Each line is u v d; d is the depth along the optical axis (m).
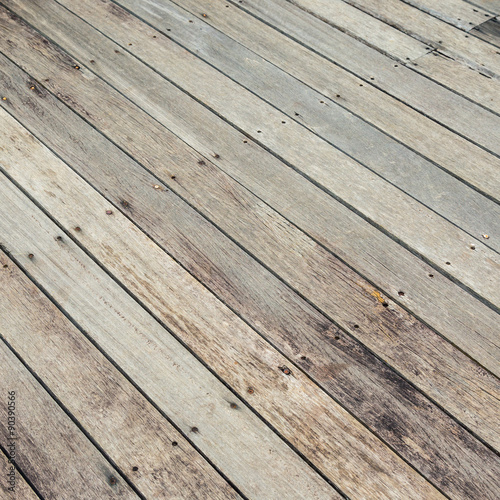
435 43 2.70
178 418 1.46
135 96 2.34
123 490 1.33
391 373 1.56
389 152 2.18
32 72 2.41
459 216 1.97
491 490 1.36
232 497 1.33
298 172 2.09
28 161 2.06
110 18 2.71
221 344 1.61
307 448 1.42
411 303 1.72
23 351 1.56
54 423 1.43
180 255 1.81
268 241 1.86
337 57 2.59
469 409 1.50
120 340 1.60
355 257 1.83
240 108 2.32
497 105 2.40
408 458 1.41
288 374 1.55
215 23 2.73
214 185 2.02
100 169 2.05
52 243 1.82
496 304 1.73
